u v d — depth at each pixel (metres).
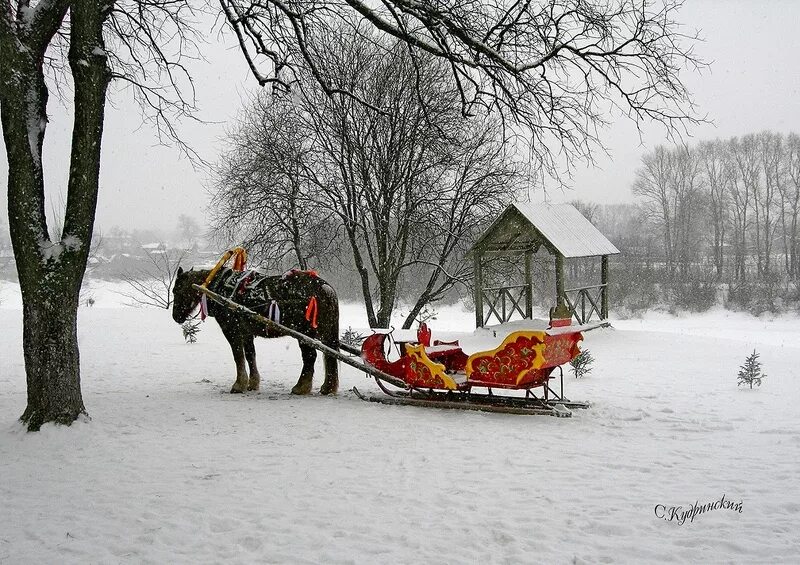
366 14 10.09
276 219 22.66
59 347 8.63
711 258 60.59
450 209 22.67
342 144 21.64
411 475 6.61
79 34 8.77
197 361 16.25
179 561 4.71
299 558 4.69
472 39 10.15
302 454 7.49
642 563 4.50
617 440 7.94
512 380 9.17
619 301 46.88
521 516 5.41
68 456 7.51
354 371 14.29
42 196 8.73
